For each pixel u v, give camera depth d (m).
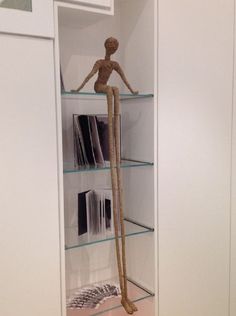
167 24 1.84
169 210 1.96
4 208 1.47
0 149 1.44
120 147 2.05
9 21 1.41
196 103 1.99
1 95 1.43
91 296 1.97
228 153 2.15
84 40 1.96
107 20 2.01
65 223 1.96
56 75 1.54
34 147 1.51
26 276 1.54
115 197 1.78
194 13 1.93
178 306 2.05
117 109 1.75
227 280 2.24
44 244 1.57
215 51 2.02
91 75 1.72
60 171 1.59
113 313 2.13
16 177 1.49
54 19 1.53
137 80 1.95
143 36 1.88
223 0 2.02
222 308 2.24
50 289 1.61
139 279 2.05
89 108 1.99
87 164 1.84
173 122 1.92
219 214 2.16
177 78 1.91
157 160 1.88
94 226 1.90
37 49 1.49
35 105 1.50
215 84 2.05
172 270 2.00
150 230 1.93
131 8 1.94
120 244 2.15
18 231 1.51
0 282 1.49
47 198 1.56
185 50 1.92
